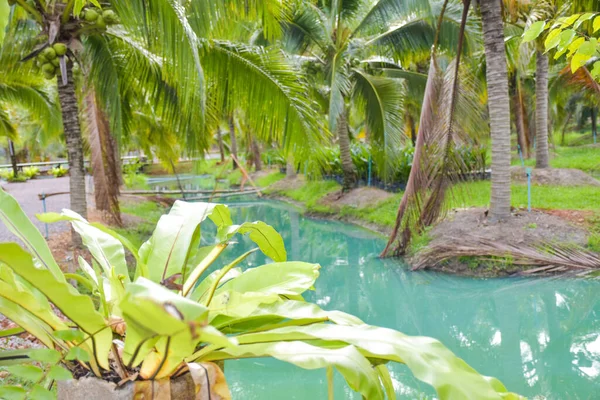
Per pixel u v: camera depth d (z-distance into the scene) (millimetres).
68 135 6305
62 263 6008
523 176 11391
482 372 4008
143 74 6816
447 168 7074
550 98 15742
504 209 7328
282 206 16172
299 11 10594
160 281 1417
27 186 19719
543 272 6305
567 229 6930
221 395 1188
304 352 1095
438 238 7453
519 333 4820
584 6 5805
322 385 3770
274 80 6055
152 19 4727
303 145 6207
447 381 1004
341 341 1210
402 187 12562
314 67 12086
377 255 8328
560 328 4852
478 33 9500
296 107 6090
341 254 8727
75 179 6352
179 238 1512
